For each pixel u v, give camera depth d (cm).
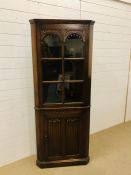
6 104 223
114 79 321
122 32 310
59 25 190
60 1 237
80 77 212
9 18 207
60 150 226
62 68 203
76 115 217
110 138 301
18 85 227
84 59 203
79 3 253
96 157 250
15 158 242
